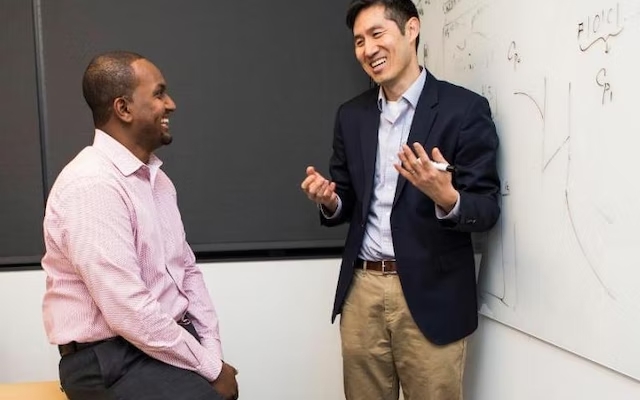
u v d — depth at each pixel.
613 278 1.15
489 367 1.70
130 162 1.45
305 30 2.27
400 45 1.59
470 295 1.62
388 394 1.79
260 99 2.27
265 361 2.30
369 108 1.76
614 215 1.14
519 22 1.48
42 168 2.17
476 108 1.55
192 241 2.26
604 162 1.17
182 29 2.21
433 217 1.58
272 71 2.27
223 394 1.48
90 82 1.44
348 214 1.91
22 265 2.18
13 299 2.16
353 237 1.76
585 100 1.22
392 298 1.65
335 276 2.32
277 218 2.30
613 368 1.15
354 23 1.66
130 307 1.32
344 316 1.79
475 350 1.78
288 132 2.29
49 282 1.43
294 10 2.26
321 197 1.72
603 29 1.17
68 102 2.17
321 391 2.33
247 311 2.29
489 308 1.68
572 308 1.28
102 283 1.31
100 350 1.38
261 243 2.29
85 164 1.39
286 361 2.31
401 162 1.41
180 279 1.60
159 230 1.51
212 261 2.26
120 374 1.37
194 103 2.23
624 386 1.14
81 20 2.16
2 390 1.67
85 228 1.31
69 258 1.35
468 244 1.63
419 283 1.59
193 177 2.25
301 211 2.31
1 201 2.16
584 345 1.24
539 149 1.40
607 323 1.17
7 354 2.17
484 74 1.67
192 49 2.22
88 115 2.18
